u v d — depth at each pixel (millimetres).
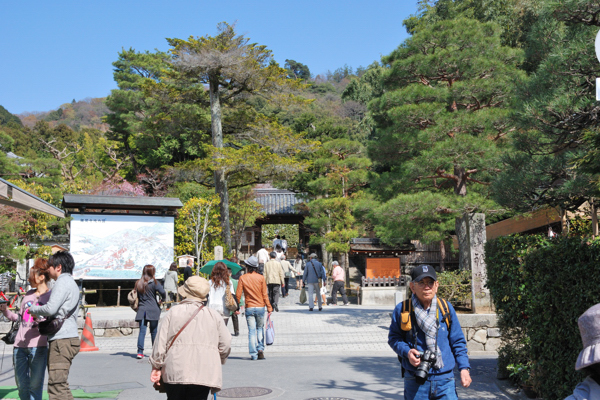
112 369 9805
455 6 25547
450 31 16797
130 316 17969
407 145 17328
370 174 28844
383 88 19156
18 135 70562
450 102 17438
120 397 7465
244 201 35500
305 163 27141
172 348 4793
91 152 53344
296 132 33969
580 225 13992
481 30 17172
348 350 12336
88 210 22938
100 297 22969
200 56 25469
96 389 8023
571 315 5602
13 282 24484
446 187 21281
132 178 45469
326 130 33750
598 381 2410
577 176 9180
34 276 6215
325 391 7844
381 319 17625
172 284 20188
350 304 24188
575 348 5594
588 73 8461
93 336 13234
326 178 29219
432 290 4430
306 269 20500
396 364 10391
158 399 7348
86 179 41219
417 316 4457
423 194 16125
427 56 16734
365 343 13289
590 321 2385
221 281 11023
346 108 79062
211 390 4918
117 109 43344
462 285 13711
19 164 34812
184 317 4859
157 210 22922
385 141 17531
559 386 6055
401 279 24656
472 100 17250
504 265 8430
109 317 17562
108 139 46719
